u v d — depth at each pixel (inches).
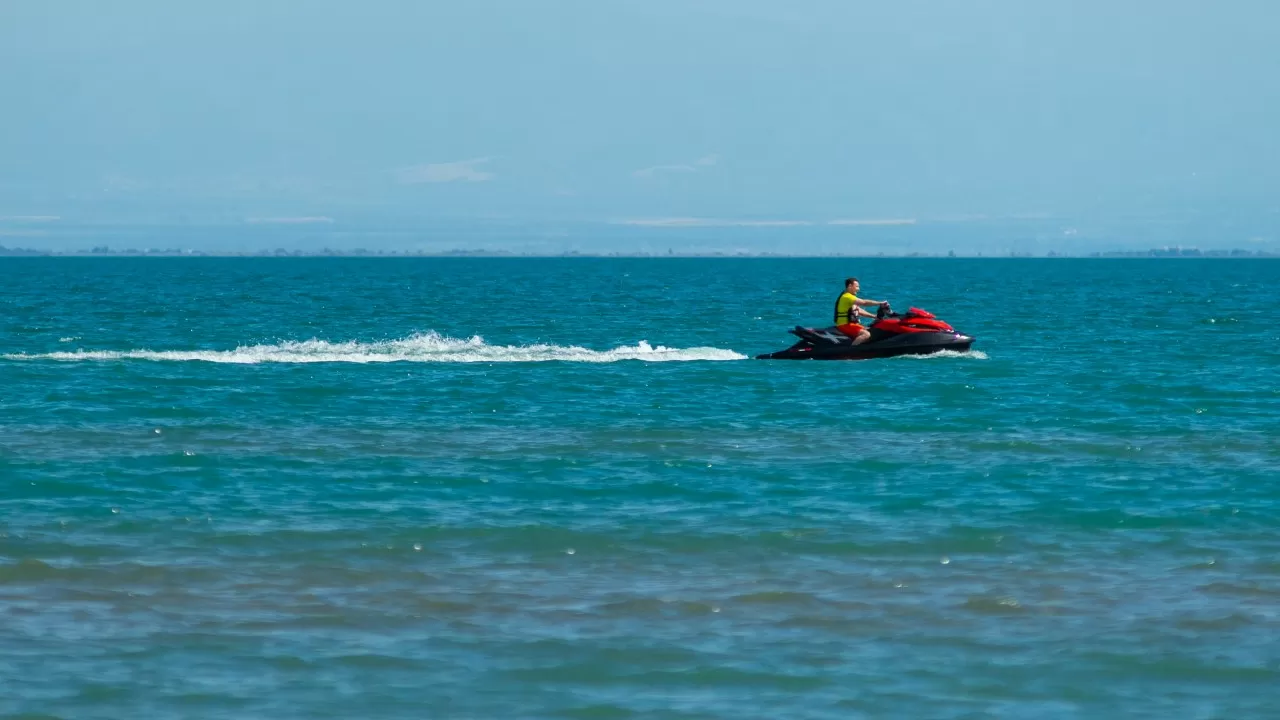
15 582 1975.9
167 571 2049.7
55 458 2984.7
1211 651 1720.0
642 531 2332.7
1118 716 1520.7
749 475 2854.3
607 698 1567.4
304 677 1615.4
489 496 2628.0
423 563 2117.4
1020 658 1695.4
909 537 2293.3
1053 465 2979.8
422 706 1537.9
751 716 1519.4
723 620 1839.3
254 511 2468.0
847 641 1755.7
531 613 1862.7
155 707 1519.4
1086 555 2180.1
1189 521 2415.1
